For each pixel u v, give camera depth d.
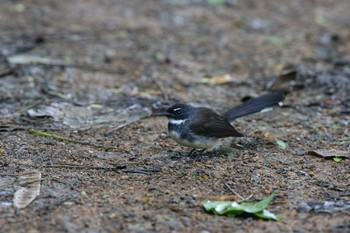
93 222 8.63
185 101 14.64
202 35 20.81
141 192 9.70
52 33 19.80
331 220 8.84
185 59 18.34
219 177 10.37
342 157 11.28
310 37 21.05
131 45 19.34
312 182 10.25
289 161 11.16
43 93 14.76
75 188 9.80
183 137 11.10
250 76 16.98
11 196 9.44
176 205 9.23
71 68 16.89
